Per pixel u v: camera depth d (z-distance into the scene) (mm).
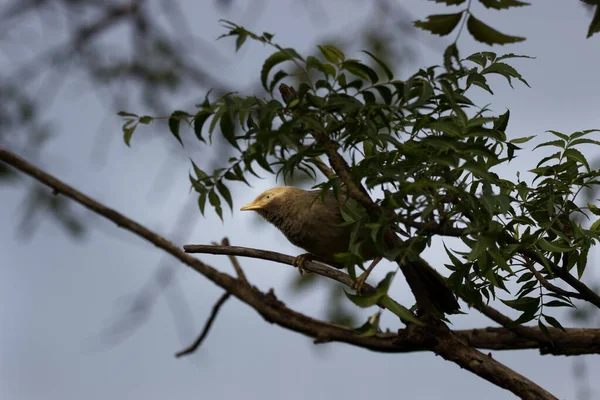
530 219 6395
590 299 6473
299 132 5551
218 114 5363
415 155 5602
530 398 6750
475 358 6914
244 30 5160
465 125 5441
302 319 8617
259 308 8672
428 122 5926
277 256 7262
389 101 5332
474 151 5305
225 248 7426
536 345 7750
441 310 7434
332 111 5461
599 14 4871
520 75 6238
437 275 7309
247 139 5496
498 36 5051
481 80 6207
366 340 8258
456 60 5250
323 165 6953
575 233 6559
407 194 5602
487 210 5418
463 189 5492
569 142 6453
